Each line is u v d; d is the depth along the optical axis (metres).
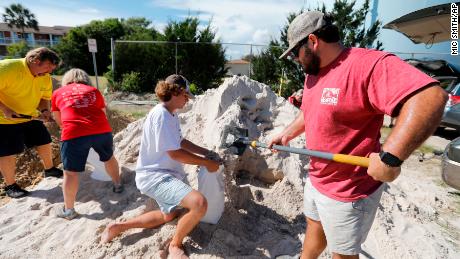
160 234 2.89
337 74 1.80
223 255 2.70
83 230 3.11
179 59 14.83
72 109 3.21
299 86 12.09
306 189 2.27
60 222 3.26
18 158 4.76
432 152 7.05
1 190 4.09
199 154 3.27
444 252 3.14
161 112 2.55
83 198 3.69
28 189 4.16
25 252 2.84
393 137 1.52
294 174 3.69
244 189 3.49
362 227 1.94
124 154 4.38
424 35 8.44
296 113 4.27
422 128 1.44
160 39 15.21
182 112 4.70
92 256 2.73
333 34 1.82
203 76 15.50
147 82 14.86
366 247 3.15
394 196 4.15
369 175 1.79
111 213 3.36
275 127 4.17
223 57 15.89
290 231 3.16
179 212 3.01
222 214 3.05
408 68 1.56
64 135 3.18
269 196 3.53
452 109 8.03
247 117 4.09
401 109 1.54
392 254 3.03
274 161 3.72
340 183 1.94
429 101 1.44
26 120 3.77
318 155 1.94
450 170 4.42
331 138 1.92
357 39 11.43
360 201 1.89
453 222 3.90
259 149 3.79
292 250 2.89
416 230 3.47
